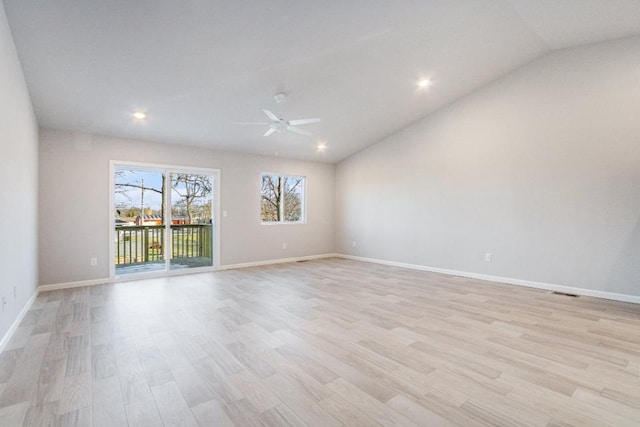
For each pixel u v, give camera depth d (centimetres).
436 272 588
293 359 238
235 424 164
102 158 488
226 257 619
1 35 242
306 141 638
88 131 472
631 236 395
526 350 255
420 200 616
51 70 332
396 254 661
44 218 439
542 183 464
